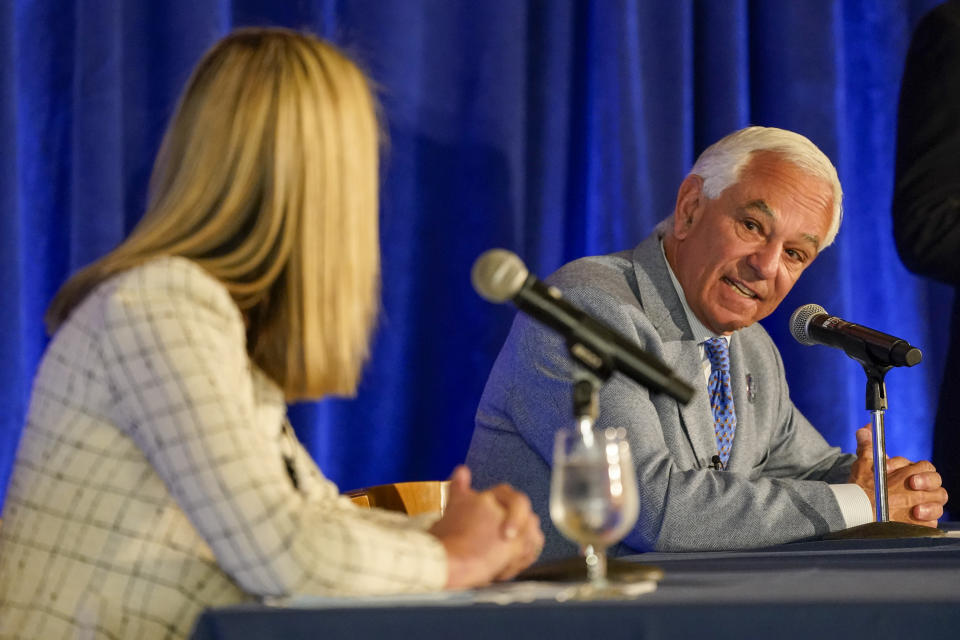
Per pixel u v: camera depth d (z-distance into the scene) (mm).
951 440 9805
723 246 7555
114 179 7961
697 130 10086
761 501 6621
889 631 3426
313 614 3531
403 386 9062
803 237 7582
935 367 10539
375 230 4777
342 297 4672
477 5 9266
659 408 7387
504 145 9250
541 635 3488
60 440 4277
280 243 4590
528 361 7434
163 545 4234
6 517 4422
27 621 4188
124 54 8242
